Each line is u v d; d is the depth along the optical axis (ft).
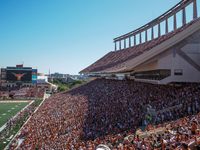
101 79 279.08
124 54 233.35
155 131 77.05
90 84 278.26
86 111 157.69
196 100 95.50
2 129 180.55
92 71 261.85
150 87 143.64
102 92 201.98
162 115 95.40
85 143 95.04
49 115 193.06
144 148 60.39
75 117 154.81
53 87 435.12
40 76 485.97
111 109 137.08
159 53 119.96
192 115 83.76
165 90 125.39
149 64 129.70
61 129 140.05
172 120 89.61
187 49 119.34
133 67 131.13
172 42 118.01
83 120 138.92
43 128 157.79
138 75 171.01
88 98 203.00
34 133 152.66
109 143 81.97
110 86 209.77
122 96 154.51
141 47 201.46
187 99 99.86
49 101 268.00
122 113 122.52
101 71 221.05
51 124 160.86
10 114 239.50
